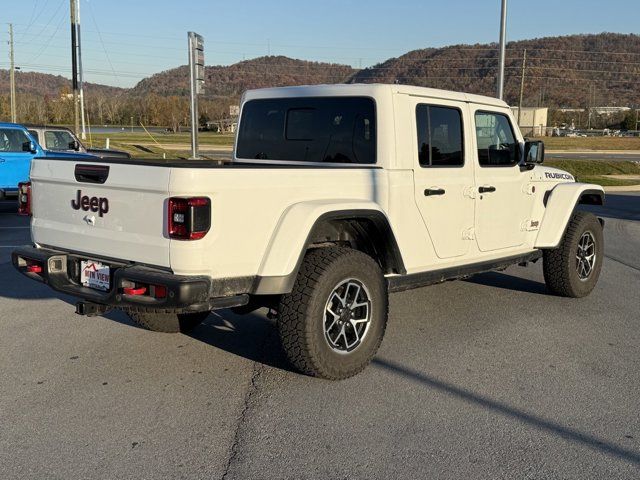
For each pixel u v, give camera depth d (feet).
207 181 12.80
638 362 16.94
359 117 16.93
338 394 14.49
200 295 12.89
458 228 18.54
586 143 238.07
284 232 13.94
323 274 14.33
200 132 298.76
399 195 16.60
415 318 20.79
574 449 12.10
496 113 19.93
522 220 21.18
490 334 19.16
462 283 25.96
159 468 11.25
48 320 20.01
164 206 12.96
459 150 18.51
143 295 13.34
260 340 18.28
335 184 15.15
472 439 12.44
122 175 13.60
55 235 15.49
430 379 15.48
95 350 17.28
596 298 23.89
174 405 13.84
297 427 12.85
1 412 13.42
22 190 16.75
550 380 15.56
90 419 13.12
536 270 28.71
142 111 389.19
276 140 18.89
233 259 13.38
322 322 14.48
